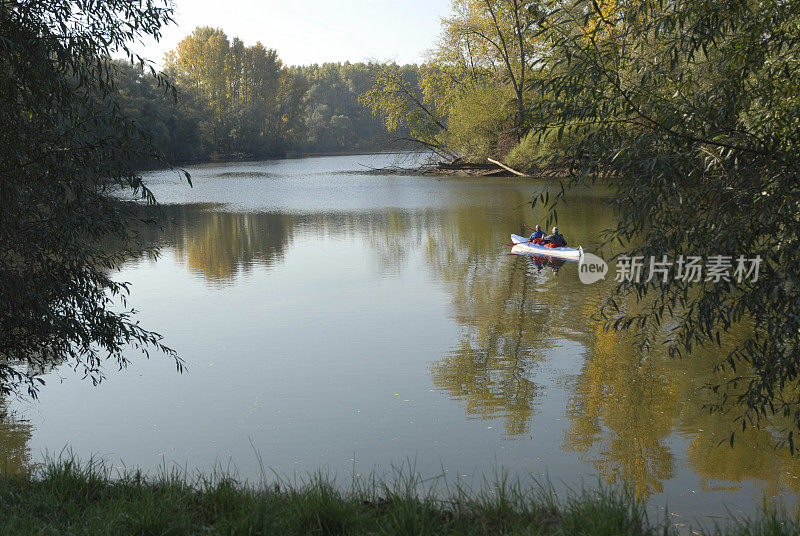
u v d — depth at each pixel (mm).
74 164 6398
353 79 148875
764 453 6832
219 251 21984
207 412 8250
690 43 5000
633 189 4875
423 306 13977
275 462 6844
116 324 7191
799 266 4570
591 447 7074
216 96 101875
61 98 6277
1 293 6008
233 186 50219
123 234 7012
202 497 4996
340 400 8609
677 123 4816
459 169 54875
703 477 6340
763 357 5078
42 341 6918
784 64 4812
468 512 4734
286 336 11781
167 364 10203
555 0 5168
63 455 7031
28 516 4461
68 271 6703
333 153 123750
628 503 4664
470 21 49094
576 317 12711
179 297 15125
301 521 4449
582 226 25922
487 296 14812
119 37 6480
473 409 8227
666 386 8812
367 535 4281
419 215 31000
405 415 8078
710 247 4805
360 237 24781
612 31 5094
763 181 4699
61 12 6172
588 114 4945
